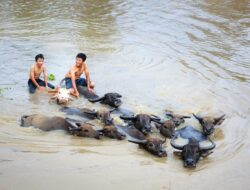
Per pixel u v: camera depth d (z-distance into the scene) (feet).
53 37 71.61
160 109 45.68
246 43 71.97
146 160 34.83
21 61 59.36
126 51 65.82
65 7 95.30
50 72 55.77
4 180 30.48
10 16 85.15
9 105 44.91
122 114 43.55
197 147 35.22
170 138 39.14
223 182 31.86
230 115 44.42
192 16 90.27
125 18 87.51
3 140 36.76
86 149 36.11
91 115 42.37
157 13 92.53
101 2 102.01
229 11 95.30
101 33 75.61
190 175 32.73
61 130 39.27
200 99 48.67
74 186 30.30
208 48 68.80
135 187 30.66
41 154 34.71
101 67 58.34
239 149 37.27
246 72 58.34
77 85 50.85
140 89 51.21
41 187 29.91
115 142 37.81
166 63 61.05
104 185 30.68
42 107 44.91
